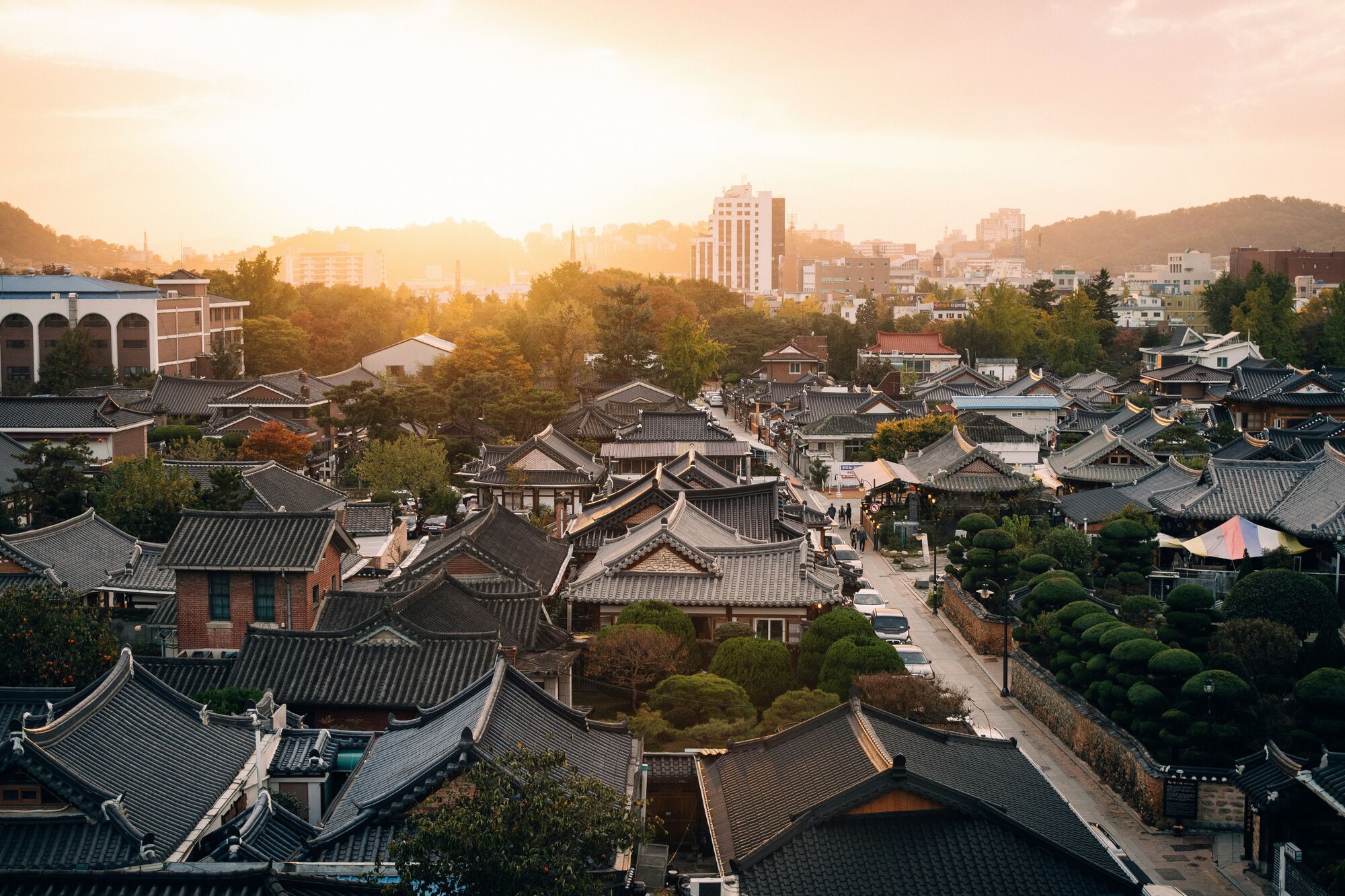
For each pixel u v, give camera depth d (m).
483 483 75.88
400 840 21.75
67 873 22.48
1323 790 29.16
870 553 71.44
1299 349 140.88
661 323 162.62
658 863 30.17
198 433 92.94
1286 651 38.75
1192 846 33.81
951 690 41.59
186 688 35.38
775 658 41.19
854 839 24.92
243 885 22.30
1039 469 83.56
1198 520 56.88
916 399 117.50
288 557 42.56
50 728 26.08
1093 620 42.34
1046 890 24.38
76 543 51.31
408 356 131.88
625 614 43.53
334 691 34.84
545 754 22.44
